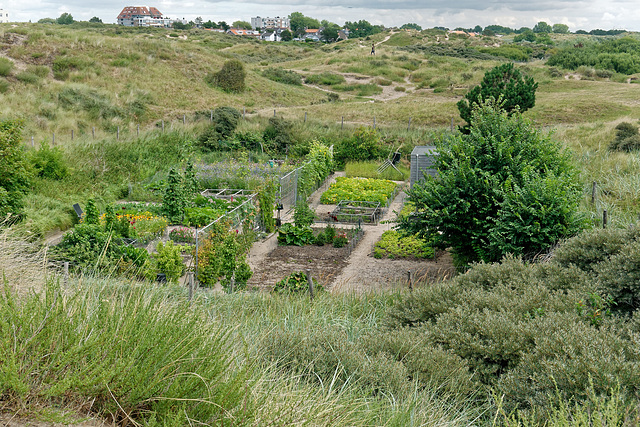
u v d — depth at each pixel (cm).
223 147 3209
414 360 592
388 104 4500
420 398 504
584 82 5169
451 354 623
